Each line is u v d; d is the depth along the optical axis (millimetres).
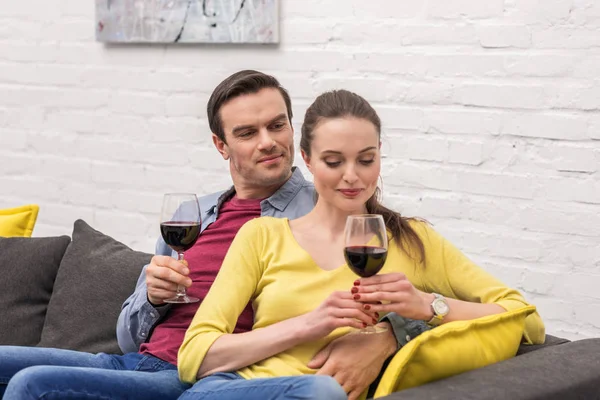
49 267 3205
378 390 2053
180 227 2436
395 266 2293
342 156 2248
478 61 3367
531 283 3328
